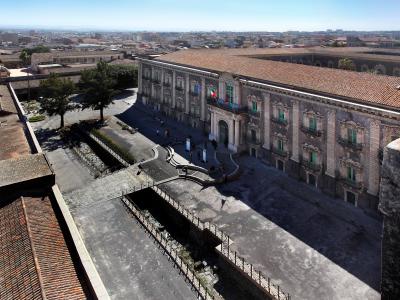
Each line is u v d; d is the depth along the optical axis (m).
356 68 114.06
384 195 29.03
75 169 73.00
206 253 47.91
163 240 48.09
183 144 79.31
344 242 45.50
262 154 68.25
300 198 56.00
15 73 161.75
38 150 53.16
